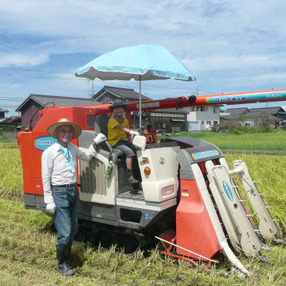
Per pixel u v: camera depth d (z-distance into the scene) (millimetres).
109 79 5727
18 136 5055
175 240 3982
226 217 3611
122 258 3854
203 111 51500
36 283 3354
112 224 4094
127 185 4195
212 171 3744
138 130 4379
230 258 3396
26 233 4734
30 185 4941
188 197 3670
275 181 6566
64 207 3697
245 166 4359
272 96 4316
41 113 5027
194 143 4488
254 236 3756
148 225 3799
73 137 4094
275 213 4930
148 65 3699
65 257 3678
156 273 3520
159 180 3703
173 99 5180
